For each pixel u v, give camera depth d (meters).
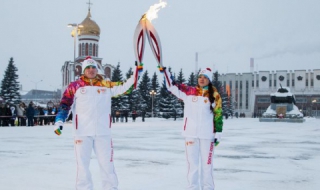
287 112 48.75
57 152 11.08
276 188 6.46
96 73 5.59
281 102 49.56
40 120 30.70
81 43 61.00
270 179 7.34
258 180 7.20
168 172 7.89
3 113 26.30
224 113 75.12
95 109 5.37
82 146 5.35
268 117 49.50
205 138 5.69
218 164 9.34
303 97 106.50
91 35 61.00
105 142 5.41
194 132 5.69
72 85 5.45
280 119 48.19
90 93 5.40
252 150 12.91
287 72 108.94
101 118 5.39
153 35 5.88
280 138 18.89
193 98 5.80
